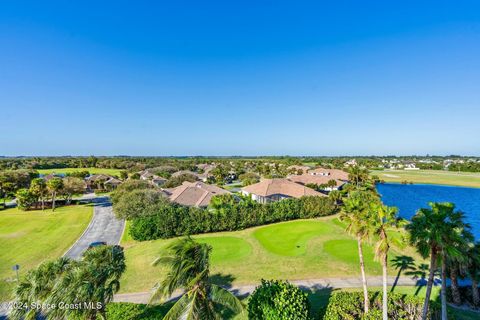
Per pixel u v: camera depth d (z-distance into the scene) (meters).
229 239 37.78
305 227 42.94
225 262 29.58
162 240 38.19
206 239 37.88
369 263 29.08
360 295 21.58
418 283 25.08
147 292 23.58
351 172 90.44
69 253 34.41
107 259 16.05
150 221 39.34
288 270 27.61
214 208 44.62
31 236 41.59
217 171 109.00
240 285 24.67
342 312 18.95
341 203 59.81
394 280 25.64
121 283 25.23
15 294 15.34
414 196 85.25
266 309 16.64
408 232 16.73
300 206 49.22
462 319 19.72
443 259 15.66
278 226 44.12
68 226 47.66
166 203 46.28
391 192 92.94
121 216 42.88
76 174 108.81
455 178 128.38
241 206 44.34
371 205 19.42
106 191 92.88
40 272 15.59
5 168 126.69
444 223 14.72
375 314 19.00
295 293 17.44
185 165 157.12
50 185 61.59
